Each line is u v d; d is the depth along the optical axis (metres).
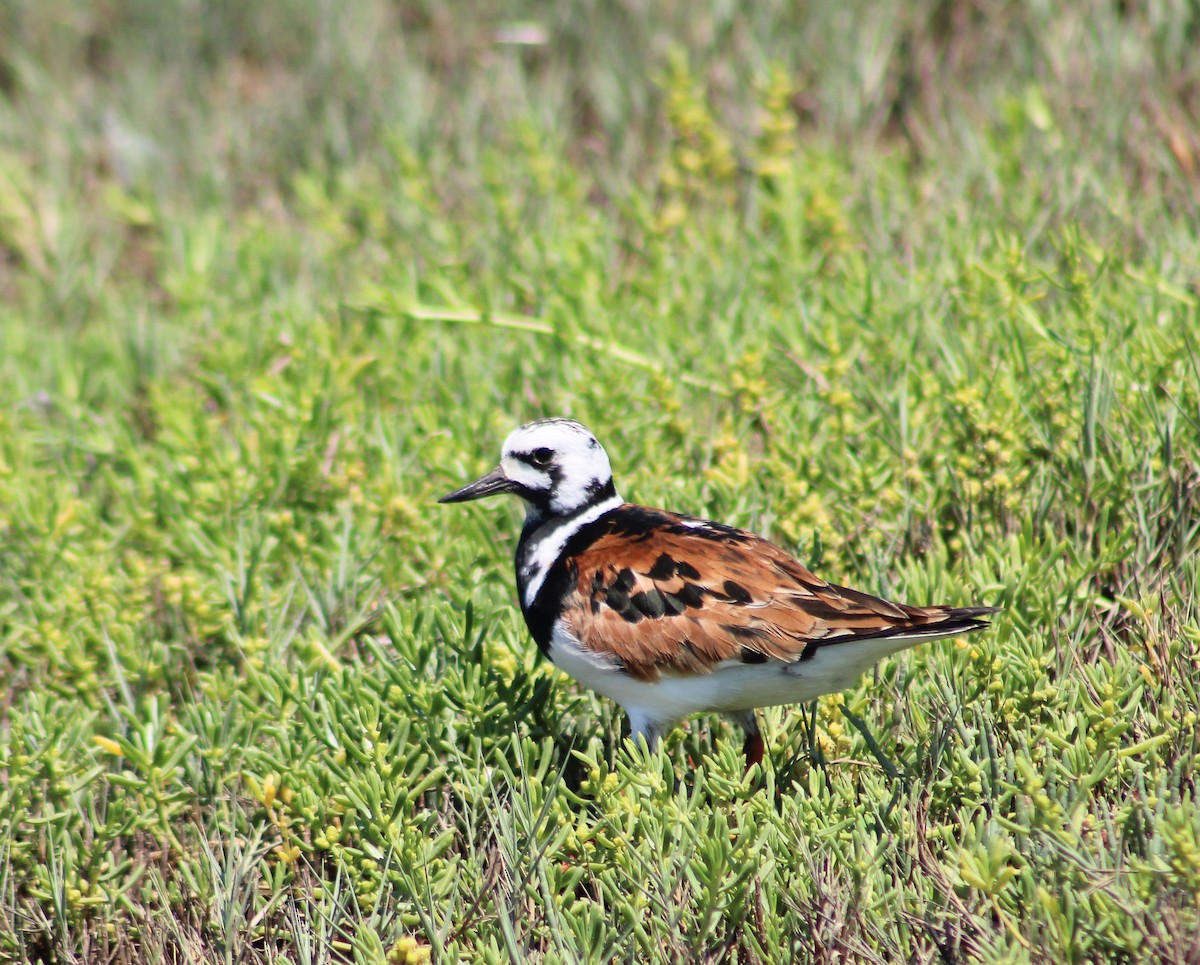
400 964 7.57
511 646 9.75
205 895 8.67
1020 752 8.25
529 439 9.55
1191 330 11.45
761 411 12.00
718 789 8.41
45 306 17.38
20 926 8.85
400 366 13.74
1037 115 15.79
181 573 11.62
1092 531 10.34
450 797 9.16
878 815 8.09
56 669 10.62
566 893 7.97
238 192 18.86
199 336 15.30
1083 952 7.01
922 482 11.08
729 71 17.75
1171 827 7.17
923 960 7.29
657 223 15.28
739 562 8.90
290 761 9.16
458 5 19.81
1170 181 14.94
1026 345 12.12
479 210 16.58
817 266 14.36
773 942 7.49
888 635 8.41
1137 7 16.89
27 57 20.64
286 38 20.41
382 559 11.44
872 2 17.98
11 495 12.54
